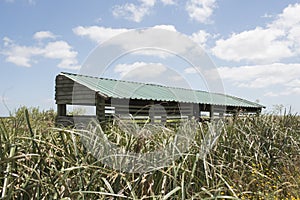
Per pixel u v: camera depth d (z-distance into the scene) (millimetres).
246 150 5203
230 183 4043
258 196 4078
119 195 2619
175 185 3117
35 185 2623
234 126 5609
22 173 2740
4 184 2473
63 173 3031
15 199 2635
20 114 3596
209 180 3867
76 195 2711
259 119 6488
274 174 4879
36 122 4234
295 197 4270
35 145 3004
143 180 3123
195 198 3262
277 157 5199
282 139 5969
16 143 2963
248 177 4453
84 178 2939
